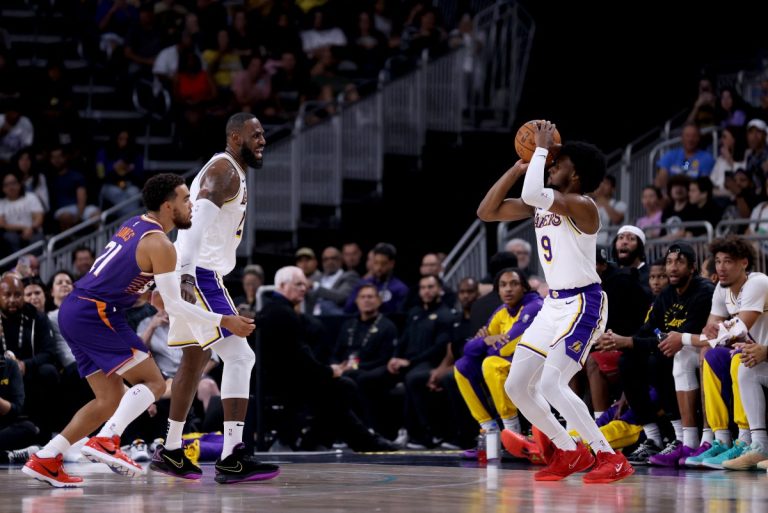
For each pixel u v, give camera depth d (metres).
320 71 39.66
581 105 41.31
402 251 35.34
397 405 24.70
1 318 21.11
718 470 16.70
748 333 16.67
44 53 39.97
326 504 11.17
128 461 13.72
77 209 33.06
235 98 37.19
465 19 38.91
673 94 42.25
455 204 36.22
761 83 33.97
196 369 14.32
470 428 22.61
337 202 34.06
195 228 13.64
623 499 11.77
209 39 39.34
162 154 36.75
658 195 27.30
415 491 12.75
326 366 22.02
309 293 27.77
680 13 42.81
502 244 27.66
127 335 13.81
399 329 25.78
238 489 13.09
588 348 13.66
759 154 28.73
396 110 35.78
